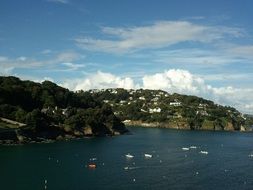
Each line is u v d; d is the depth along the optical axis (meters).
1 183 193.88
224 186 199.25
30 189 184.12
